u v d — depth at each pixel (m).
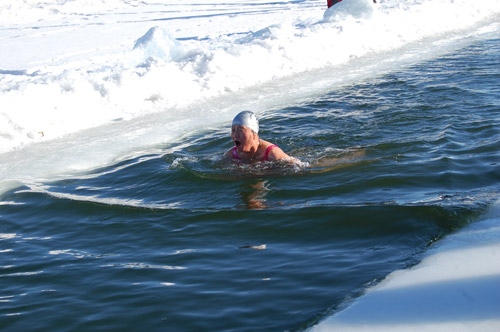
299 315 3.34
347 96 8.95
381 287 3.58
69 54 15.51
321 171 5.78
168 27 19.53
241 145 6.07
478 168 5.58
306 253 4.11
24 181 6.27
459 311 3.25
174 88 9.78
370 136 6.82
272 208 4.92
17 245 4.66
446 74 9.89
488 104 7.76
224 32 17.34
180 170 6.07
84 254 4.39
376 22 14.32
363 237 4.30
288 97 9.28
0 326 3.43
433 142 6.41
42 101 8.52
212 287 3.71
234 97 9.57
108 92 9.20
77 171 6.54
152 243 4.48
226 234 4.52
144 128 8.14
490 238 4.12
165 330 3.27
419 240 4.19
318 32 13.03
